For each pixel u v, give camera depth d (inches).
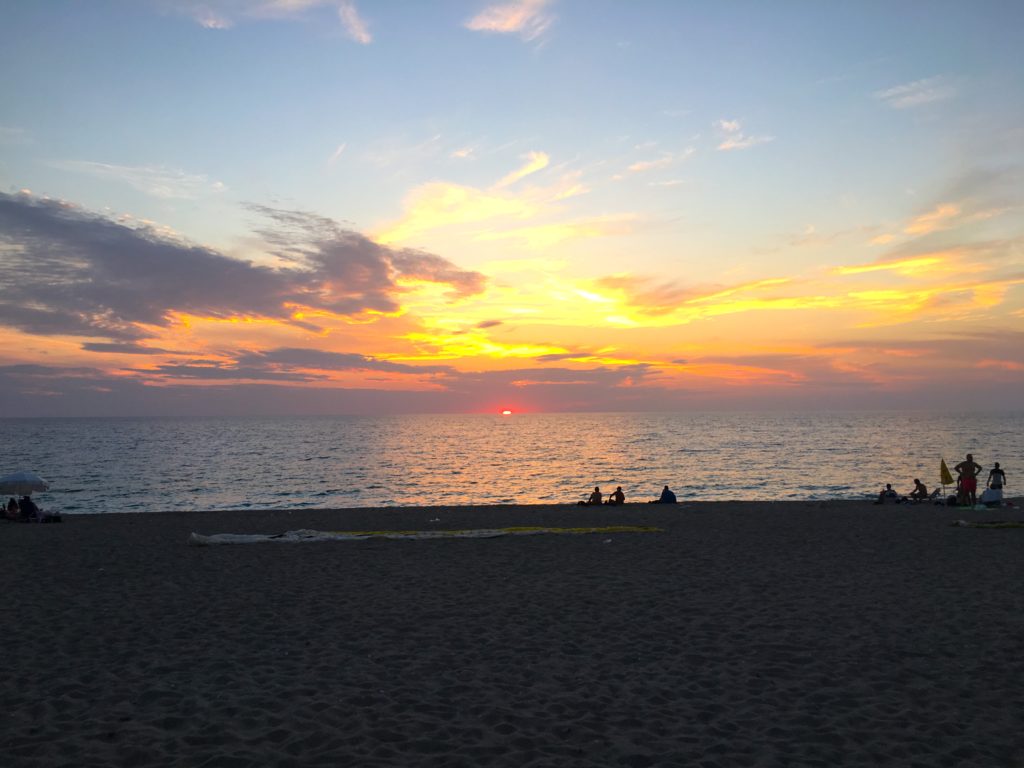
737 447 3253.0
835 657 295.7
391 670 282.8
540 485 1764.3
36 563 547.5
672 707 241.6
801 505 1021.2
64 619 368.2
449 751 205.8
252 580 475.2
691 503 1091.9
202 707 240.2
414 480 1909.4
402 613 380.5
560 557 563.8
